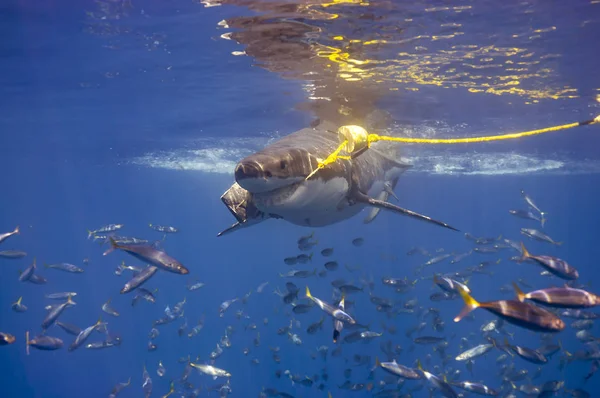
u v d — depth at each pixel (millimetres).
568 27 9492
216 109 17250
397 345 12984
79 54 12102
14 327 63844
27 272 12172
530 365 26172
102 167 38375
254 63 12203
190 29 10250
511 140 21172
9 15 9734
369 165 8734
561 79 12758
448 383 9039
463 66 11750
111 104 17328
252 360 14914
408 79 12734
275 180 5848
